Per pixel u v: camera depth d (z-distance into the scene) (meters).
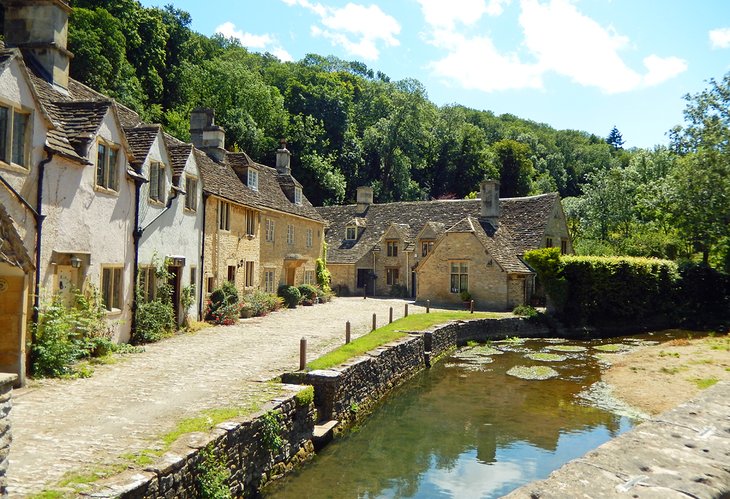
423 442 12.34
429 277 36.72
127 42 46.41
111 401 10.02
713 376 17.27
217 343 17.28
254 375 12.44
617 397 16.14
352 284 45.31
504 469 10.83
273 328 21.52
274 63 79.81
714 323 32.81
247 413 9.26
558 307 31.19
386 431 13.09
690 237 38.12
